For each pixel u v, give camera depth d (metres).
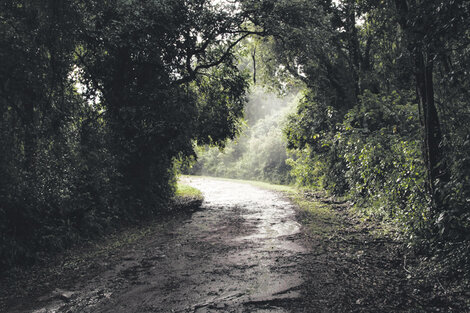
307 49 14.31
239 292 5.04
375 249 7.02
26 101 6.96
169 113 11.14
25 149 7.03
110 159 10.02
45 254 7.24
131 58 10.95
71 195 8.62
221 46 14.07
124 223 10.95
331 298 4.73
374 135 10.98
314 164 18.11
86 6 8.18
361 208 11.41
